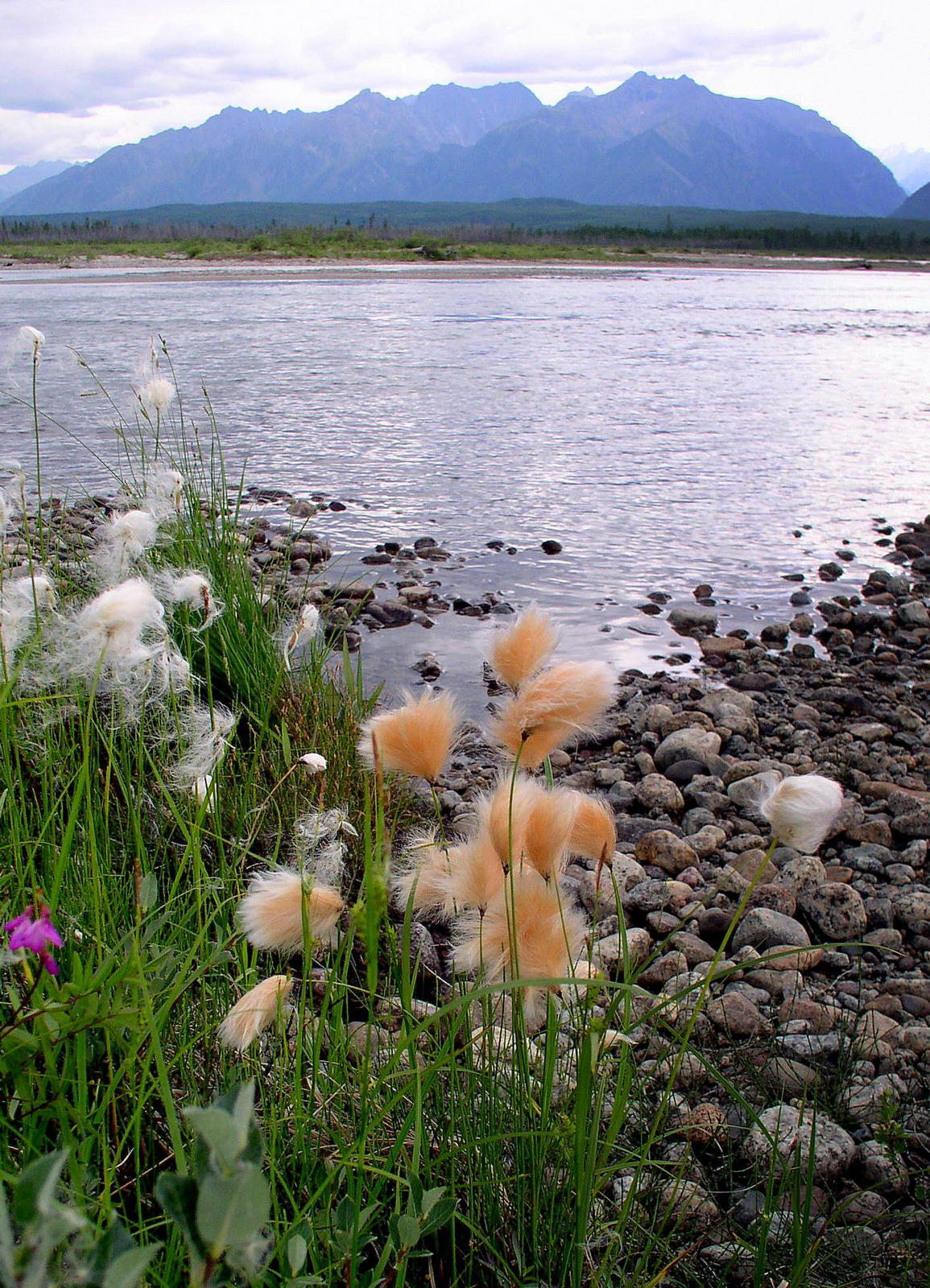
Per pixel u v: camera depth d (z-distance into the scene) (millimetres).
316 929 1347
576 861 3516
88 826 1893
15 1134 1387
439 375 17453
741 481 10773
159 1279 1252
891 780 4461
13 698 1955
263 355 18938
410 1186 1323
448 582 7242
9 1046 1226
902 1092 2371
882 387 17141
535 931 1407
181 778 2062
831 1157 2113
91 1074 1576
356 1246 1286
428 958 2703
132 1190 1535
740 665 5840
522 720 1315
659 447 12367
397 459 11289
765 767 4469
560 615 6668
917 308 34594
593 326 26266
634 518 9195
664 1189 1917
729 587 7410
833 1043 2551
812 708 5266
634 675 5703
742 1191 2016
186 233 102750
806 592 7309
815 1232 1917
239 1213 543
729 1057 2441
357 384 16234
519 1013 1586
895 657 6109
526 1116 1636
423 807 3773
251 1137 660
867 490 10500
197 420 12711
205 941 1703
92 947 1582
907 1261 1753
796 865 3459
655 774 4324
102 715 2592
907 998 2838
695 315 30391
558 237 108938
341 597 6609
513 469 10984
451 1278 1644
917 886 3479
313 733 3402
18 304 27562
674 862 3617
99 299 30375
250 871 2467
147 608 1376
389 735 1436
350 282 44938
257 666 3723
